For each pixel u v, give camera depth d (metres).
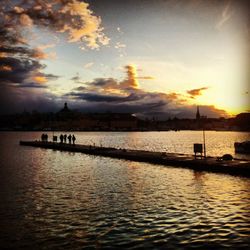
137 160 40.59
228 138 155.38
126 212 16.23
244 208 16.80
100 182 25.16
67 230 13.59
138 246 11.82
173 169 31.89
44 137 83.12
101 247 11.76
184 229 13.57
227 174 27.81
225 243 12.02
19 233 13.27
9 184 24.42
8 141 111.12
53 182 25.28
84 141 120.88
